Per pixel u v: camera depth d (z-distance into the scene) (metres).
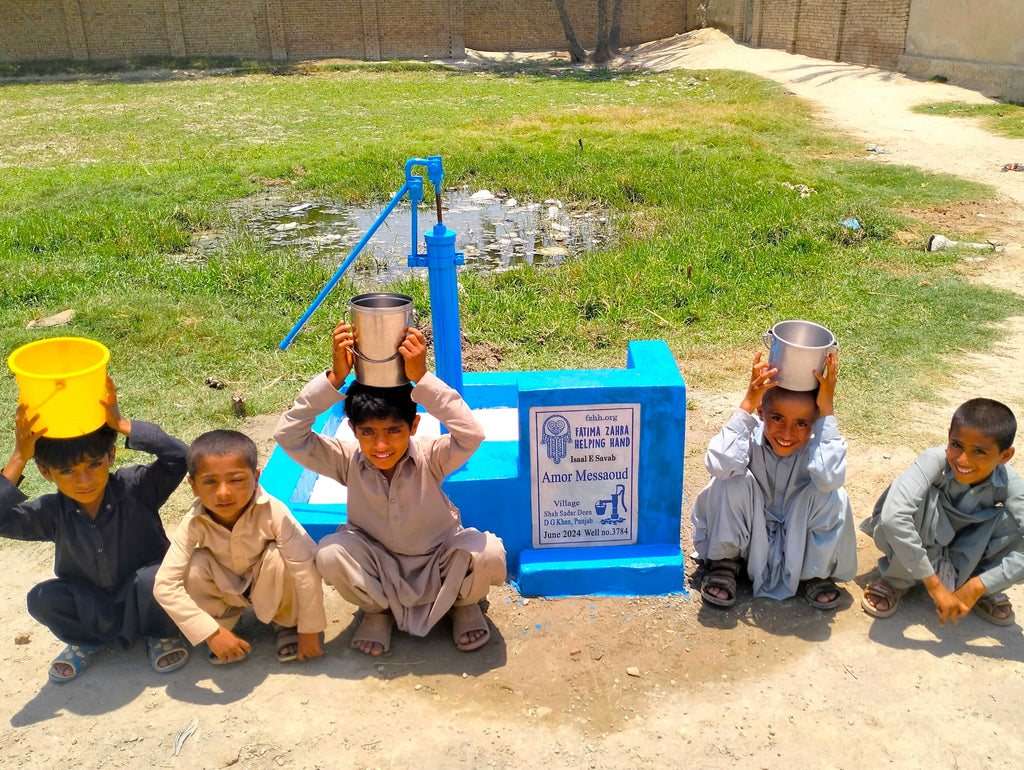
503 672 3.14
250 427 5.02
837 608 3.49
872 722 2.91
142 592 3.10
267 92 22.47
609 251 8.47
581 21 31.48
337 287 7.33
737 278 7.39
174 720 2.93
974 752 2.78
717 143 13.95
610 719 2.93
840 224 8.85
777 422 3.25
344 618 3.45
